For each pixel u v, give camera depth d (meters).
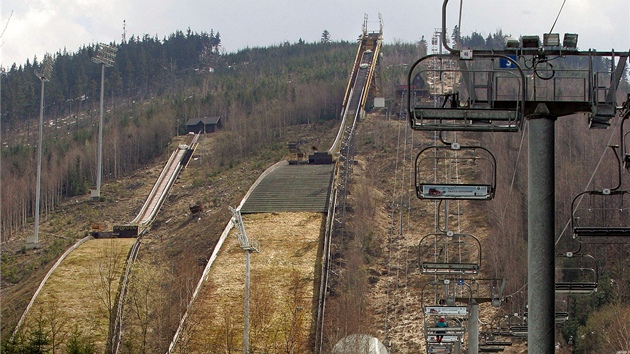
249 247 69.19
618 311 73.75
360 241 116.12
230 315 90.44
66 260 113.81
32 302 98.50
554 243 20.03
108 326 91.25
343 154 162.62
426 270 44.78
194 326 86.38
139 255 118.00
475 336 44.12
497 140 125.69
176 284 98.81
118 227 130.25
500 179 115.94
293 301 94.25
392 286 105.69
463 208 129.38
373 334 92.19
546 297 19.75
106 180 186.50
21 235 149.25
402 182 146.25
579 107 20.83
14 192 160.75
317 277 100.88
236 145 195.25
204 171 180.50
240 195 141.25
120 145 196.50
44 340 73.12
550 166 20.34
